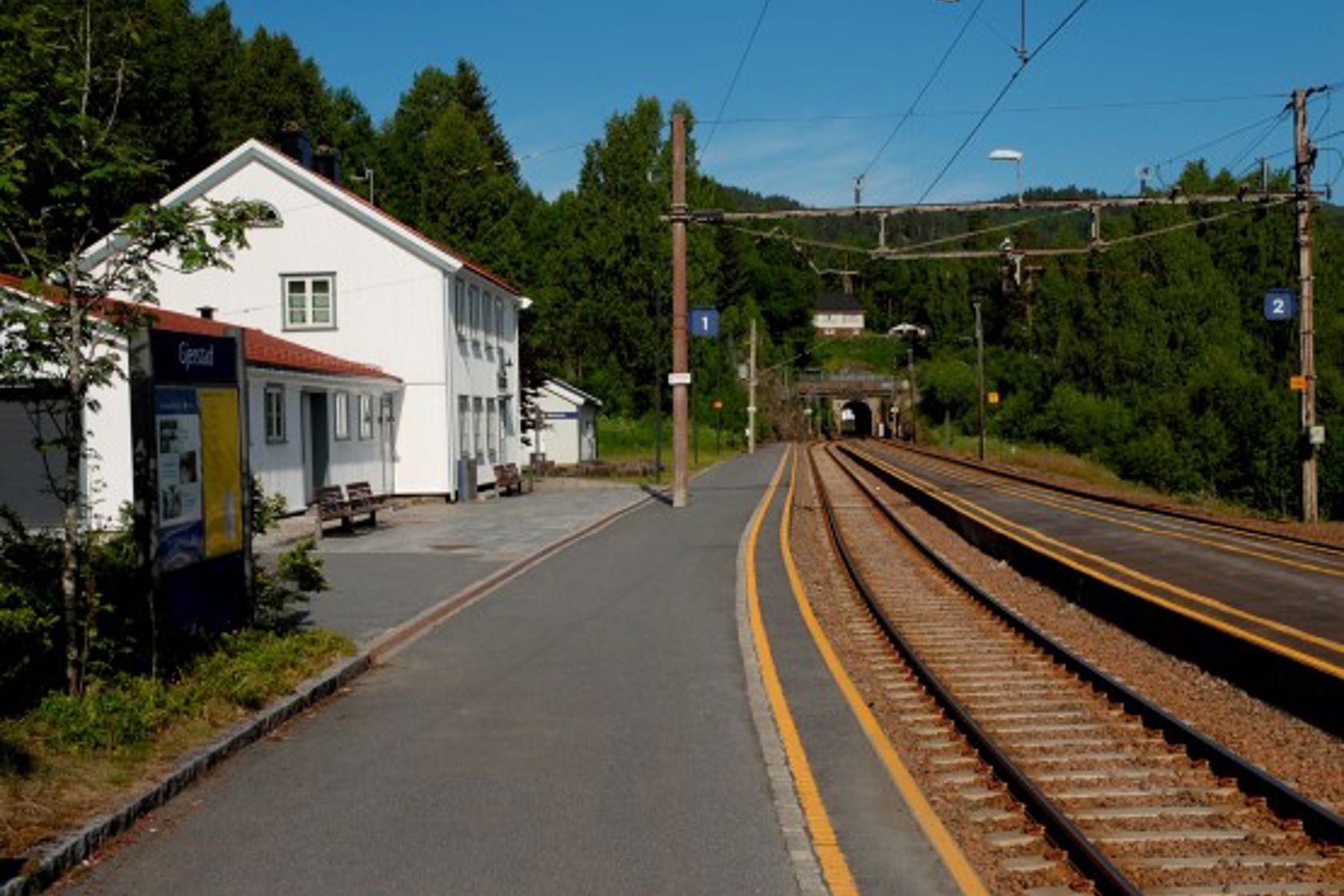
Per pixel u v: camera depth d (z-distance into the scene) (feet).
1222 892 19.10
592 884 18.34
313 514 86.43
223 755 24.91
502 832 20.67
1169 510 92.89
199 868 18.92
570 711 29.66
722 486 131.75
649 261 256.73
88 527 30.78
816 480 146.61
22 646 25.77
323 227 103.30
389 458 103.24
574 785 23.48
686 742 26.76
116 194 26.45
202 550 30.99
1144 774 26.08
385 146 260.01
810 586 54.60
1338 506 166.71
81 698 24.63
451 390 104.53
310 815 21.52
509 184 216.95
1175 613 41.04
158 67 138.82
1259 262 231.30
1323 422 170.60
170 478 29.27
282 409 82.84
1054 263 295.48
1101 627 47.19
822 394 403.75
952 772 26.16
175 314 84.48
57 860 18.37
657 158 266.16
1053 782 25.59
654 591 50.42
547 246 292.81
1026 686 35.45
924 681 34.78
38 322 25.00
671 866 19.13
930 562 66.44
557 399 178.19
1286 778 26.00
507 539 69.41
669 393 258.57
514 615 44.24
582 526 77.56
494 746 26.35
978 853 20.88
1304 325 91.30
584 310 261.44
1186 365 231.91
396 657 36.50
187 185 102.42
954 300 436.35
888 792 23.21
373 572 54.54
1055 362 265.95
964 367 327.47
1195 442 188.96
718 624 42.47
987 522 80.74
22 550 28.71
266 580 36.86
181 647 29.84
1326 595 49.19
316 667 32.55
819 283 487.20
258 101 220.43
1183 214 244.22
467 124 221.25
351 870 18.88
